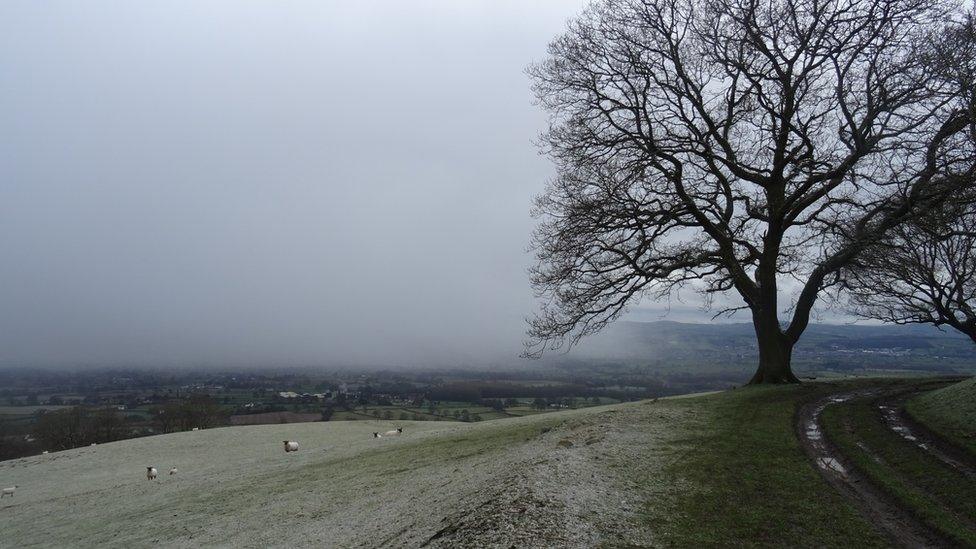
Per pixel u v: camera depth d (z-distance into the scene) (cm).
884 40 2458
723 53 2766
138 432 6562
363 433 4412
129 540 1842
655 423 1928
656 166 2719
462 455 2120
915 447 1474
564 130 2884
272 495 2080
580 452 1576
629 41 2820
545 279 2839
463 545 1034
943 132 1973
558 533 1037
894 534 1016
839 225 2483
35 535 2180
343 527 1504
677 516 1120
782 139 2722
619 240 2778
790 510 1132
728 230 2750
